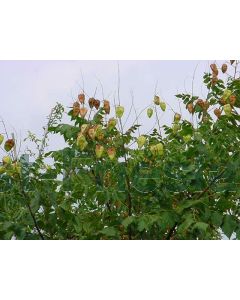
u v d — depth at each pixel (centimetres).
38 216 501
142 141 491
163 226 453
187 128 500
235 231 463
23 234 449
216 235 537
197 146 487
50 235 494
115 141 507
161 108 539
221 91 561
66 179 504
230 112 507
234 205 507
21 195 477
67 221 491
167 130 552
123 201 516
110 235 454
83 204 514
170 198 486
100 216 504
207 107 546
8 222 445
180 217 468
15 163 463
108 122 509
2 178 477
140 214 484
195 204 466
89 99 524
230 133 507
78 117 519
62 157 515
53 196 475
